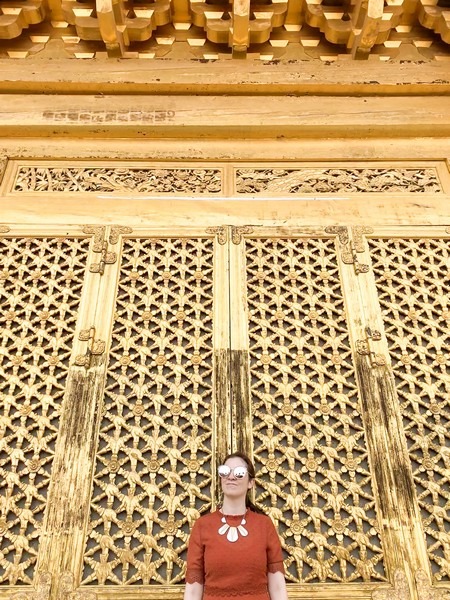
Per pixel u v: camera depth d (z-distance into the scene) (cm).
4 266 311
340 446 261
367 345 286
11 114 351
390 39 374
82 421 265
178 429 263
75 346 284
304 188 342
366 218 329
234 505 205
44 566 233
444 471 258
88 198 335
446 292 309
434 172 351
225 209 331
